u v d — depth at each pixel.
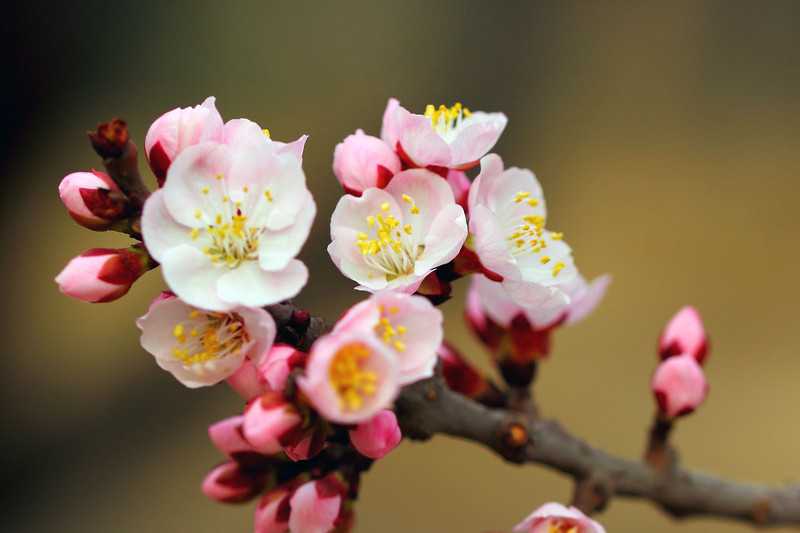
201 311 0.42
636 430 0.73
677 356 0.48
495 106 0.91
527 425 0.46
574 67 0.92
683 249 0.85
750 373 0.78
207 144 0.42
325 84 0.90
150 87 0.91
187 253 0.42
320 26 0.92
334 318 0.79
